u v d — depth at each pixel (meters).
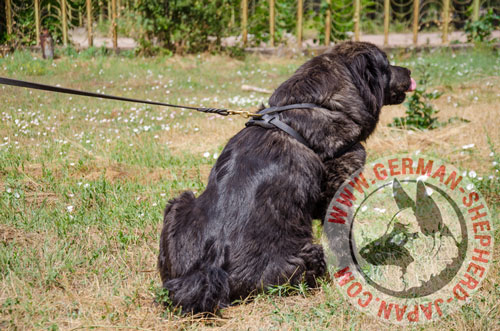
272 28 16.55
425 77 9.07
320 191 4.04
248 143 3.92
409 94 10.84
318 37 16.86
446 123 8.54
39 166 6.84
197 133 8.69
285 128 3.94
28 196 5.79
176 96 11.38
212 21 15.88
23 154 7.21
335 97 4.16
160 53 15.65
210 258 3.64
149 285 4.12
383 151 7.42
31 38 16.53
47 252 4.53
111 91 11.71
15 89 11.28
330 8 16.23
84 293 4.02
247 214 3.66
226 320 3.61
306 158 3.88
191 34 15.87
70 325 3.59
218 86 12.54
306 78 4.24
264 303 3.71
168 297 3.65
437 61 14.30
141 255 4.63
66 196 5.76
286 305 3.75
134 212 5.38
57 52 15.70
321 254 3.87
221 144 8.04
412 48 15.65
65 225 5.02
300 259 3.77
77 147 7.66
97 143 7.84
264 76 13.69
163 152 7.56
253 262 3.64
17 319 3.61
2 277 4.16
